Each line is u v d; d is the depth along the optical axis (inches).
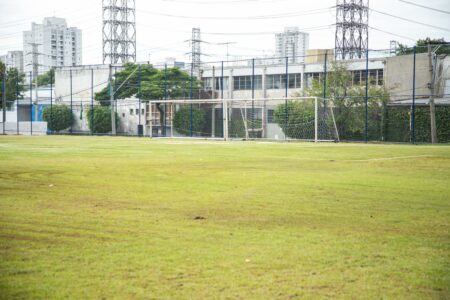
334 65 1775.3
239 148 1200.2
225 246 278.5
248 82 2453.2
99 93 2532.0
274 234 306.8
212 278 224.8
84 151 1080.8
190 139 1793.8
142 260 252.1
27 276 228.4
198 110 2191.2
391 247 276.4
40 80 4554.6
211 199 438.9
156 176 612.4
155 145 1343.5
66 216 363.3
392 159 857.5
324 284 217.2
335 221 344.8
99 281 221.5
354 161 822.5
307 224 335.6
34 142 1510.8
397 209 389.4
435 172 653.3
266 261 249.9
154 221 345.1
